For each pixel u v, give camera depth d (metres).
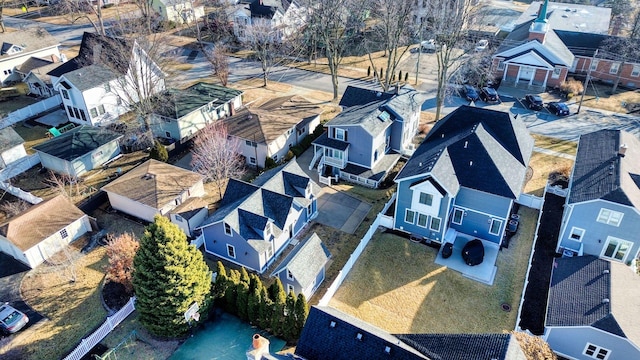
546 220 40.91
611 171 36.28
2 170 48.66
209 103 56.75
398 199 38.59
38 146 49.81
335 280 34.16
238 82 71.06
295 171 42.56
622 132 41.72
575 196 35.88
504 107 60.81
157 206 40.81
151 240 29.08
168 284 29.11
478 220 38.25
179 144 52.91
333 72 62.56
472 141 38.69
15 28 93.50
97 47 60.06
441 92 55.81
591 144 41.84
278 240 37.69
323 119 58.19
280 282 30.95
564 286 31.67
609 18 76.75
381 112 47.78
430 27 68.19
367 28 85.00
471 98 62.56
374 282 35.16
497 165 37.22
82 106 56.88
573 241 36.78
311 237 35.31
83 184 48.00
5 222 39.44
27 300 34.69
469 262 36.28
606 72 66.44
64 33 92.44
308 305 31.80
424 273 35.88
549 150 50.78
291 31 82.12
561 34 70.00
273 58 75.75
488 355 22.70
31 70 66.12
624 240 34.78
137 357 30.27
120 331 32.22
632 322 27.59
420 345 25.39
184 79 71.62
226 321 32.72
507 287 34.53
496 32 81.25
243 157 50.97
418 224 38.97
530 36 65.12
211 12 100.06
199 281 30.78
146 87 53.69
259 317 31.36
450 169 37.69
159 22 92.06
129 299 34.34
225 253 37.84
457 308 32.94
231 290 32.19
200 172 46.91
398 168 48.94
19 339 31.67
